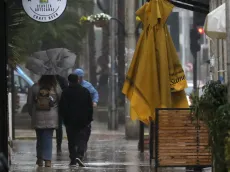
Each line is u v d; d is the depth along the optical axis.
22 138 49.75
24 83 74.31
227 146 19.28
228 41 20.36
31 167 31.16
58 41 69.56
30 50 62.34
